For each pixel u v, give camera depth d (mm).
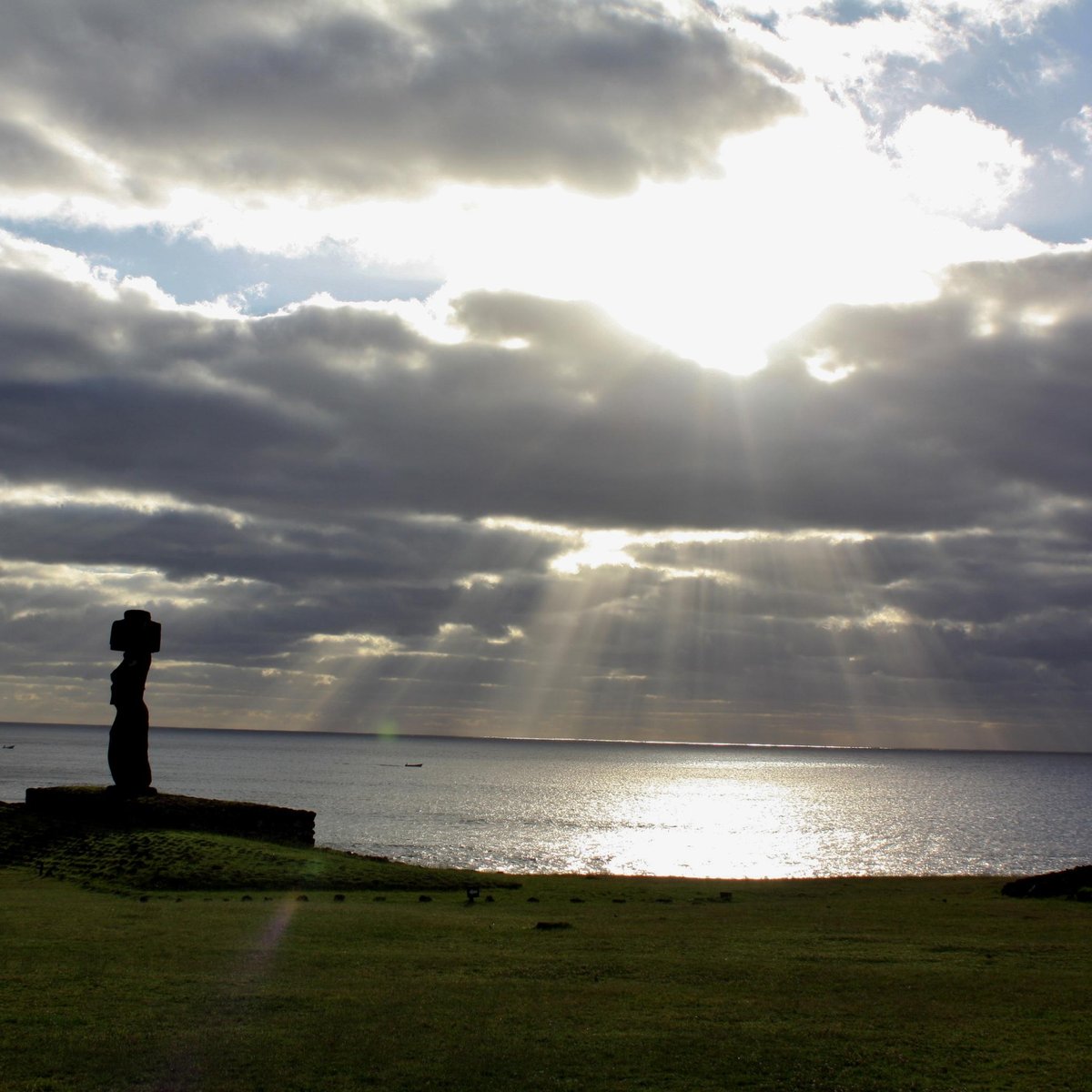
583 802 178750
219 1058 18781
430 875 47562
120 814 58875
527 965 26875
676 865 93188
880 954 29250
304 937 30234
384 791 183500
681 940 31250
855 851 109312
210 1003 22391
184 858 46500
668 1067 18625
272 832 59500
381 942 29875
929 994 24125
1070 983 25359
